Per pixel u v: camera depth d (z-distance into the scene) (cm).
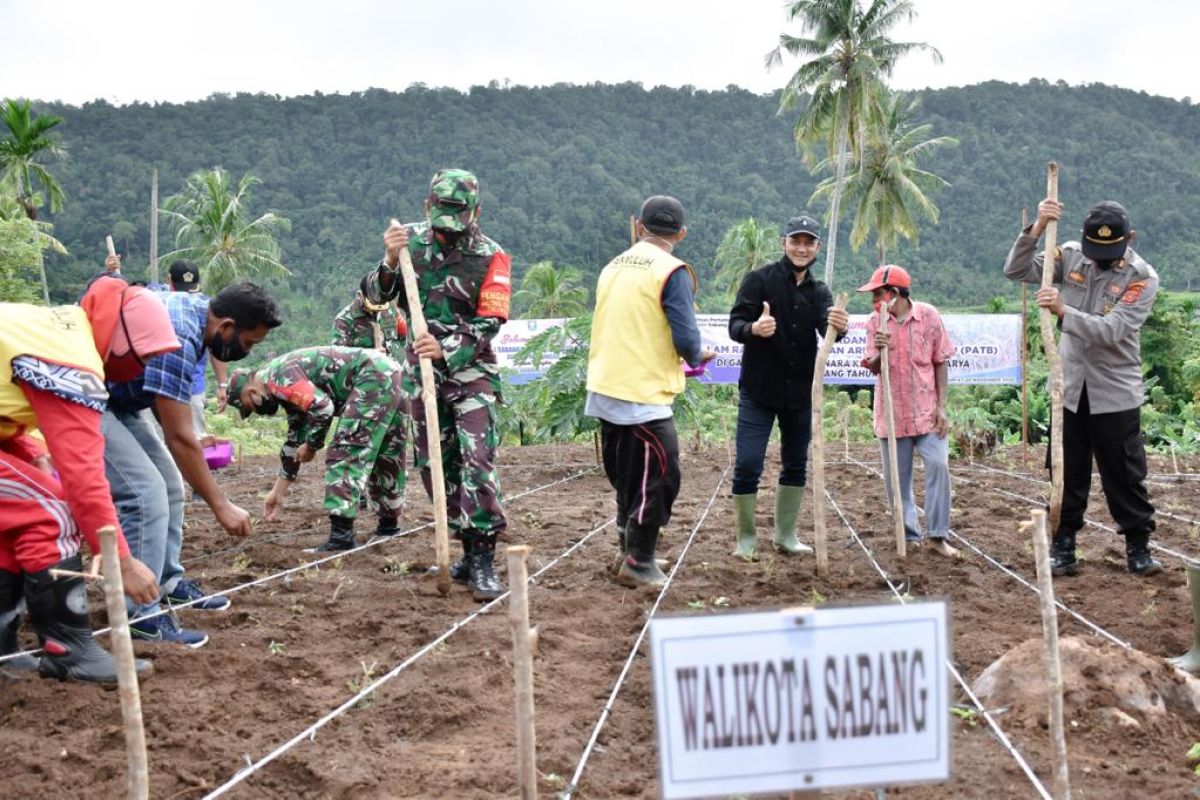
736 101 17662
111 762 356
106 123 14700
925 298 9669
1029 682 417
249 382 711
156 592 397
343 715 408
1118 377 651
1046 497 1012
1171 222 12075
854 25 4512
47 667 425
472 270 581
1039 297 610
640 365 599
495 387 598
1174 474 1218
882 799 329
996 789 345
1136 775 357
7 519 413
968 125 14362
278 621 542
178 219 5981
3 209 3681
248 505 964
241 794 340
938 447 720
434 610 562
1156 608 579
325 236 10769
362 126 15612
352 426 720
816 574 659
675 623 229
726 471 1228
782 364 700
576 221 11381
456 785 349
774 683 229
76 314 408
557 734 394
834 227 4606
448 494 617
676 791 228
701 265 9881
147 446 528
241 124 15075
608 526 844
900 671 231
